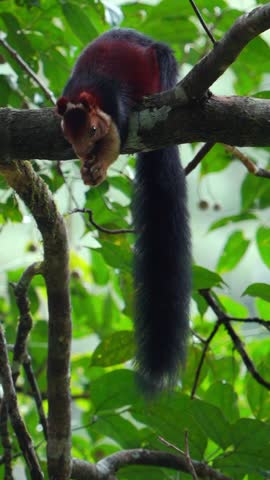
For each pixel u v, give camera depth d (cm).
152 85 1045
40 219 836
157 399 965
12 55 1113
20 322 935
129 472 948
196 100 820
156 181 1102
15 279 1287
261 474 905
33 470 872
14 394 891
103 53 1031
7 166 824
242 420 904
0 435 986
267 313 1252
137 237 1091
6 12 1139
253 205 1258
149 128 854
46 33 1216
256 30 759
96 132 861
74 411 1653
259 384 1065
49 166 1165
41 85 1099
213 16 1226
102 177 877
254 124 824
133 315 1065
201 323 1195
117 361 1056
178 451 858
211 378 1209
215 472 923
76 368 1367
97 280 1371
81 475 905
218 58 782
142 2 1228
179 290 1061
